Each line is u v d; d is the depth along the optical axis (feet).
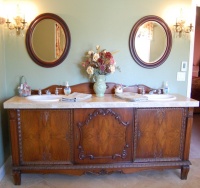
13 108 6.35
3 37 7.58
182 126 6.95
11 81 7.90
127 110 6.68
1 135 7.33
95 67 7.54
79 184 6.90
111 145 6.83
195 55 23.43
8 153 7.98
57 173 6.83
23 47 7.72
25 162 6.75
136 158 6.98
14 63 7.80
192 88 15.35
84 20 7.73
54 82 8.04
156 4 7.86
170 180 7.18
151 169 7.09
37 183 6.91
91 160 6.85
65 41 7.75
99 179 7.20
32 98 7.26
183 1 7.94
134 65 8.18
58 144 6.72
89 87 8.05
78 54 7.93
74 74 8.05
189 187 6.79
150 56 8.15
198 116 14.94
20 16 7.37
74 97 6.89
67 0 7.57
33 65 7.87
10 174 7.50
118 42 7.97
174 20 8.03
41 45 7.73
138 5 7.80
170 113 6.84
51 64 7.86
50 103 6.39
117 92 7.82
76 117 6.59
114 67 7.45
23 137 6.61
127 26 7.89
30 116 6.51
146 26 7.95
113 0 7.70
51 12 7.58
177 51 8.25
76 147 6.75
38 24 7.59
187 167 7.13
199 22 19.72
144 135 6.88
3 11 7.29
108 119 6.67
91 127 6.68
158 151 7.01
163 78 8.39
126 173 7.04
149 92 8.13
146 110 6.73
